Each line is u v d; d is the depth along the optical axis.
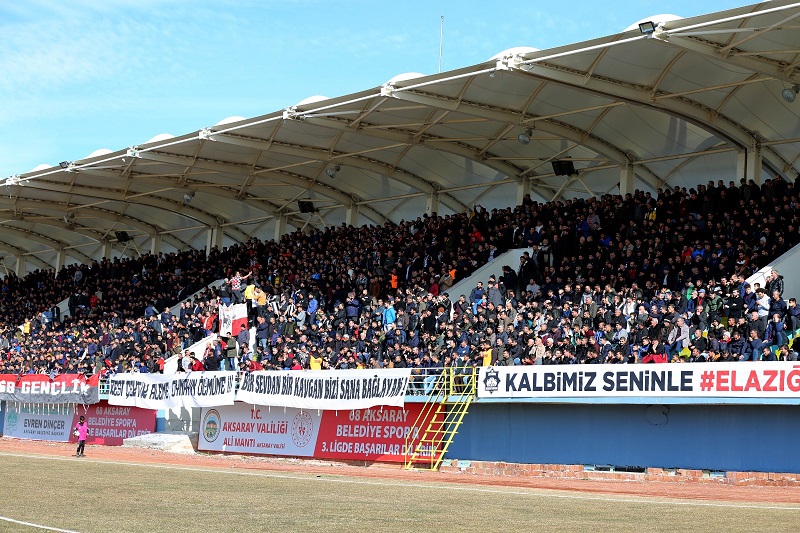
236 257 49.69
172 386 34.25
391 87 32.69
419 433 27.91
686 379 22.72
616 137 37.72
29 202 52.00
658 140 37.66
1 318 59.91
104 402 37.81
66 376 38.69
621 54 29.22
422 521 14.34
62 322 53.81
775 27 25.12
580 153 40.59
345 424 29.55
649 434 24.05
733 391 22.05
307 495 18.69
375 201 48.47
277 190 49.12
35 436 40.47
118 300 52.88
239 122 37.62
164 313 42.44
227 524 13.80
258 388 31.30
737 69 30.31
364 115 35.41
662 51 29.02
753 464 22.44
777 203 31.41
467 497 18.67
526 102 34.25
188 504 16.64
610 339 26.91
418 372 28.83
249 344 36.56
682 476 23.25
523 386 25.36
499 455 26.44
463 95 33.50
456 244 39.25
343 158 42.56
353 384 28.66
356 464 29.06
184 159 42.41
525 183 42.62
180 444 34.25
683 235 31.61
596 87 30.94
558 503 17.50
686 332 25.77
